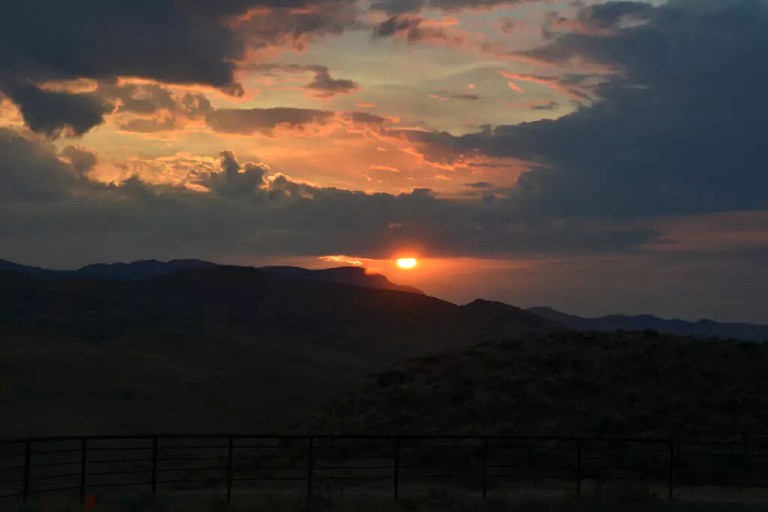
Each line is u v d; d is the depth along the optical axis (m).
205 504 23.88
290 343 135.12
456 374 42.75
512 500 26.12
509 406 38.84
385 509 23.83
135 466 40.97
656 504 25.58
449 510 24.09
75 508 21.69
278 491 28.80
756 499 27.59
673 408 37.97
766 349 44.12
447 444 34.94
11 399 63.00
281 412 66.38
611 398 39.47
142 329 127.38
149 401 67.25
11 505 21.58
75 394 66.62
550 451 33.69
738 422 36.28
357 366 105.38
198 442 50.47
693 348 44.38
